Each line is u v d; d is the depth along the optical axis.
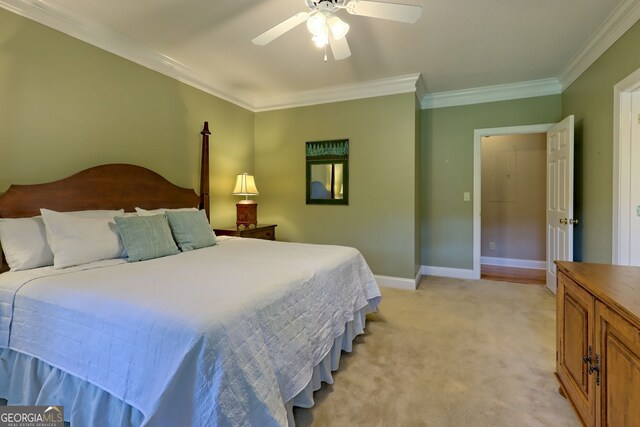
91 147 2.55
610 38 2.53
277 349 1.41
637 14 2.17
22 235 1.91
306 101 4.23
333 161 4.14
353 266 2.52
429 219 4.42
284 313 1.53
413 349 2.31
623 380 1.09
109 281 1.60
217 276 1.71
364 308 2.63
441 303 3.29
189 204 3.34
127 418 1.18
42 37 2.24
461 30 2.58
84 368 1.31
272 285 1.57
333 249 2.62
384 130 3.85
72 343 1.36
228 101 4.05
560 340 1.79
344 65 3.30
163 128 3.16
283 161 4.44
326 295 1.98
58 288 1.52
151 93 3.04
